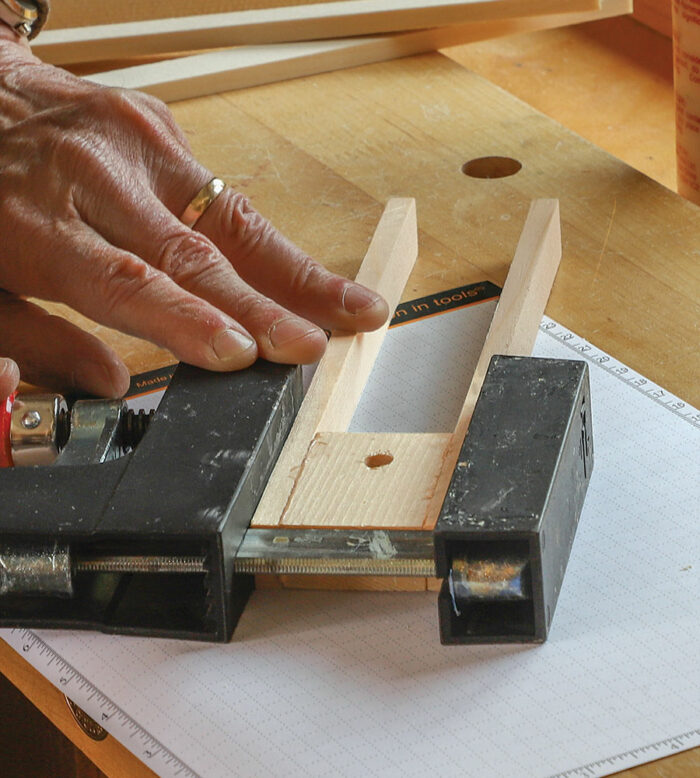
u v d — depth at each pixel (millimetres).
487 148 1050
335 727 796
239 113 1099
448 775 780
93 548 823
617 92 1138
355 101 1101
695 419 882
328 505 839
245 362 869
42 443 854
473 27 1137
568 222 993
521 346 906
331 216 1012
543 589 804
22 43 1008
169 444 840
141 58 1157
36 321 922
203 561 814
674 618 814
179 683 812
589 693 797
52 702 823
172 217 912
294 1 1135
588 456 859
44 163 921
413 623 825
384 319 911
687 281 951
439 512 825
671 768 777
